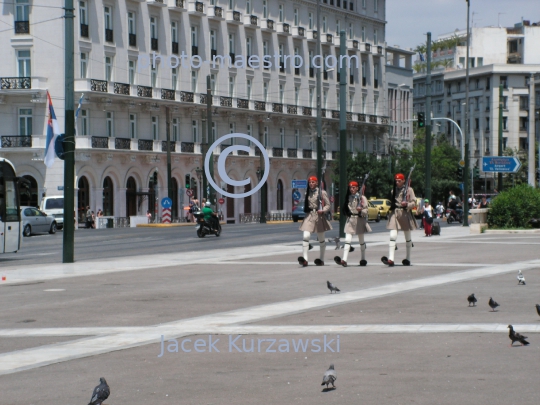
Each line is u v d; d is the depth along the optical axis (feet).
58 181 248.52
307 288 64.18
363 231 82.38
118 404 30.32
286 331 44.24
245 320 48.29
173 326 46.68
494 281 66.54
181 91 284.61
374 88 386.52
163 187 281.33
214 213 167.12
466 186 196.85
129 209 271.49
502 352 37.86
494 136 518.37
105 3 261.03
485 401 29.66
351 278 70.90
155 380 33.94
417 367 35.17
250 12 313.73
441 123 556.51
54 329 47.09
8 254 125.39
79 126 252.21
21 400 31.32
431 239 130.52
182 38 288.30
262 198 284.41
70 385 33.42
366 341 41.19
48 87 249.55
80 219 252.01
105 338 43.47
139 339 42.91
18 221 115.96
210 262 92.22
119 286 68.90
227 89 302.86
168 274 78.79
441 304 53.57
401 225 81.46
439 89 558.97
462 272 74.18
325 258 94.79
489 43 562.66
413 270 76.95
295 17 337.11
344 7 362.53
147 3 275.39
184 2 287.28
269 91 321.11
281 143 328.90
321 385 31.99
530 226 151.74
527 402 29.45
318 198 83.76
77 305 57.21
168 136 261.03
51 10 248.32
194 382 33.47
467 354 37.55
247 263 89.56
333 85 354.74
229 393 31.58
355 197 82.43
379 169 345.51
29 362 37.86
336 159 355.77
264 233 178.09
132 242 151.74
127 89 264.93
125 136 267.80
